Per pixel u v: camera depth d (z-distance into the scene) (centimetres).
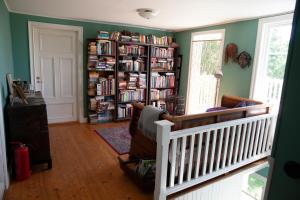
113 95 489
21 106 248
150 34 530
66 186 244
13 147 249
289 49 72
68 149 343
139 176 238
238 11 333
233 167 279
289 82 73
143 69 514
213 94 477
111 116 500
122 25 495
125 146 359
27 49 418
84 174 271
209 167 255
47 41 436
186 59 533
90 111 480
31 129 256
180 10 338
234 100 382
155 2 299
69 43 457
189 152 232
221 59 440
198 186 252
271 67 371
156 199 217
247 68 393
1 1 275
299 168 71
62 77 464
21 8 362
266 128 314
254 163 314
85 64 473
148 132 247
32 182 248
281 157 76
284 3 287
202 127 230
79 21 450
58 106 472
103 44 455
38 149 265
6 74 296
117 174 274
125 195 233
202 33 481
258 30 371
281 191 77
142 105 279
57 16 423
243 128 279
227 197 284
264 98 381
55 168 282
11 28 396
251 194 403
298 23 69
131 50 491
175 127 217
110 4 318
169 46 535
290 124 73
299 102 70
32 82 432
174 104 529
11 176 254
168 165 224
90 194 232
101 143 371
